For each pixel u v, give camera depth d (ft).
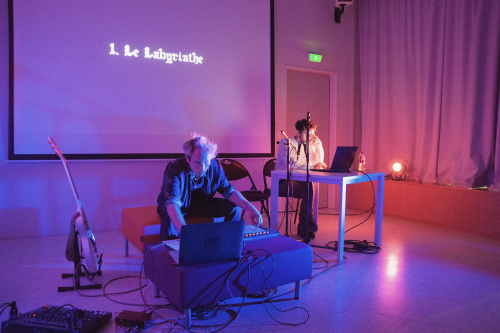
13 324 5.61
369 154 17.13
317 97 17.37
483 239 11.94
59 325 5.54
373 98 16.87
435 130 14.26
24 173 11.71
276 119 15.80
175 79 13.38
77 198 7.87
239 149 14.75
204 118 13.98
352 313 6.66
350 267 9.18
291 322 6.31
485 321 6.41
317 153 12.73
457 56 13.42
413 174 15.37
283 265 6.68
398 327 6.18
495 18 12.34
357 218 15.26
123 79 12.60
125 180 13.06
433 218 13.80
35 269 8.89
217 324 6.23
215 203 8.92
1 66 11.25
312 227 11.96
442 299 7.31
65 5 11.71
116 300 7.16
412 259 9.86
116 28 12.42
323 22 16.87
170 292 5.93
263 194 13.03
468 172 13.12
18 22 11.19
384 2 16.25
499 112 12.29
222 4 14.07
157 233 8.47
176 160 8.04
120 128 12.66
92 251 7.84
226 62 14.26
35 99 11.52
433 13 14.17
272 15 15.07
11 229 11.67
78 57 11.97
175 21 13.26
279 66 15.72
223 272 5.96
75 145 12.08
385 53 16.28
